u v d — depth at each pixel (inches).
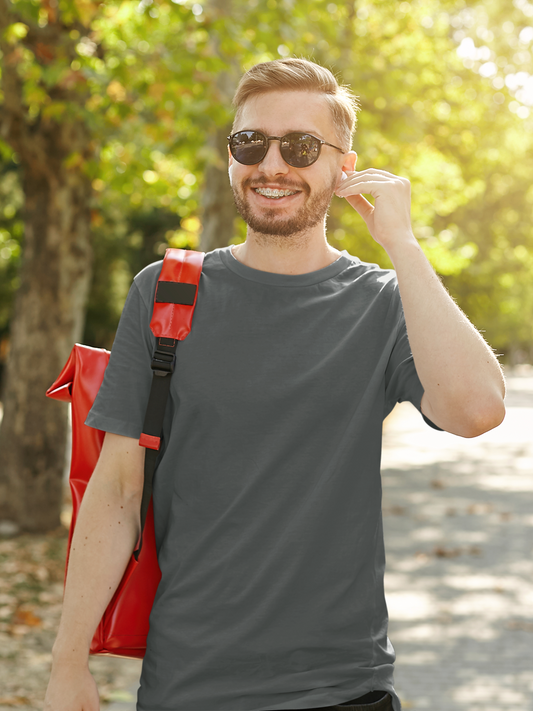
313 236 76.5
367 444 72.5
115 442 74.0
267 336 72.2
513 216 1057.5
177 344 72.7
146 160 330.6
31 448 324.8
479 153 720.3
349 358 72.3
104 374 76.5
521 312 2802.7
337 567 70.8
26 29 295.9
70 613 71.1
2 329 1072.2
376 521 73.6
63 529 329.7
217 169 475.5
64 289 325.4
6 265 1016.2
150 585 74.5
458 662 207.2
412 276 71.4
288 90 76.3
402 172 612.4
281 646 69.5
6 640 212.1
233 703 69.1
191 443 71.8
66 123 307.6
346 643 70.7
